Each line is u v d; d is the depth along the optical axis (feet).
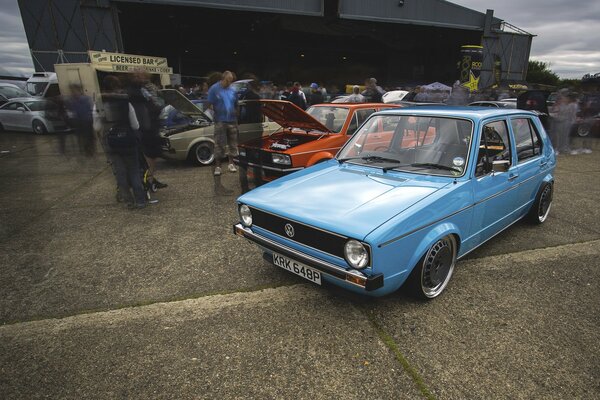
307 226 9.02
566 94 34.60
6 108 46.47
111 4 56.54
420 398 7.17
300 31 96.68
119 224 16.29
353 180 10.85
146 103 18.86
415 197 9.46
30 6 54.13
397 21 77.00
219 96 20.10
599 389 7.41
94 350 8.58
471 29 82.89
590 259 13.05
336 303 10.30
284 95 40.06
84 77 42.19
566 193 21.35
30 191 21.61
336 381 7.59
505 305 10.24
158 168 27.30
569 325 9.41
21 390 7.48
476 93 62.13
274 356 8.30
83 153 31.27
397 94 62.08
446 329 9.19
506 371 7.85
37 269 12.35
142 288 11.18
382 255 8.20
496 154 11.82
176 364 8.11
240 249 13.75
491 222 12.10
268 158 18.56
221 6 63.72
